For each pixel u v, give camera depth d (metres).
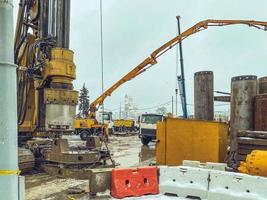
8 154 2.74
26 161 10.84
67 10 11.96
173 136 9.55
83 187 8.80
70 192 8.09
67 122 11.37
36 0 12.16
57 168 10.66
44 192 8.26
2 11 2.69
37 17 12.15
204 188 6.02
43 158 11.54
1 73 2.71
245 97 8.78
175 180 6.38
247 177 5.59
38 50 11.97
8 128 2.74
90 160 10.97
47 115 11.15
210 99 10.51
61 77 11.41
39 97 12.09
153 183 6.45
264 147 7.13
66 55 11.52
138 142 30.20
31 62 12.34
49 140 12.06
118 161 14.77
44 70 11.64
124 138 38.78
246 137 7.47
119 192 6.02
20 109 12.33
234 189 5.71
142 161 14.81
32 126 12.45
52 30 11.70
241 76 8.88
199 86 10.60
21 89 12.35
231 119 9.11
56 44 11.69
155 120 24.97
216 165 7.40
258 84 9.38
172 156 9.53
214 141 9.16
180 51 28.30
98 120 31.91
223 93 16.86
